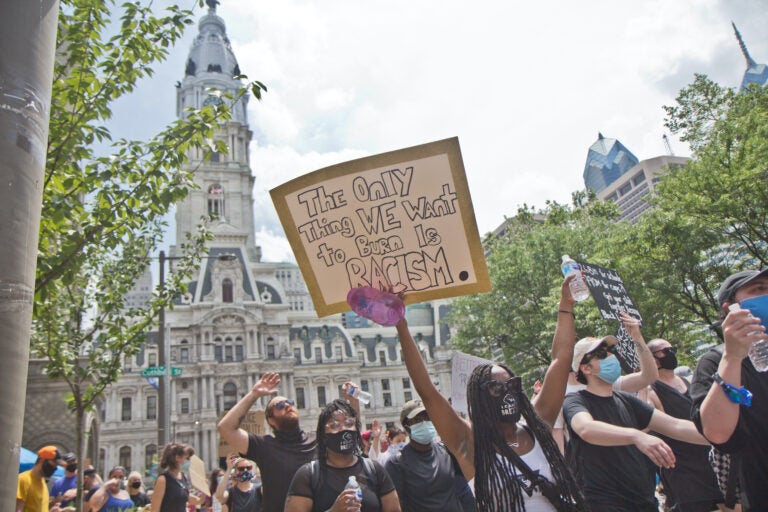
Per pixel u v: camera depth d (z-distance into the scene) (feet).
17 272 10.34
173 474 33.24
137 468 271.69
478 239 17.44
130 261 58.18
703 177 84.99
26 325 10.40
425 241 17.74
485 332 145.59
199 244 62.23
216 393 281.74
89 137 34.99
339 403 19.58
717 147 85.46
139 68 36.76
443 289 17.57
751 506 14.16
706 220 84.79
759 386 14.20
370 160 18.12
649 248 91.45
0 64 10.84
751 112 83.46
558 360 16.78
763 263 83.56
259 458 23.12
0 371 9.78
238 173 370.94
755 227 84.12
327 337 337.93
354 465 19.45
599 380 21.12
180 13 36.70
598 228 140.46
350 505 16.28
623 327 28.12
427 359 371.56
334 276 18.49
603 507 18.63
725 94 89.92
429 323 392.47
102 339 58.54
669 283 90.38
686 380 32.99
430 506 23.80
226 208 363.76
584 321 104.47
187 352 288.71
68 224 36.81
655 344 28.25
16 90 10.93
